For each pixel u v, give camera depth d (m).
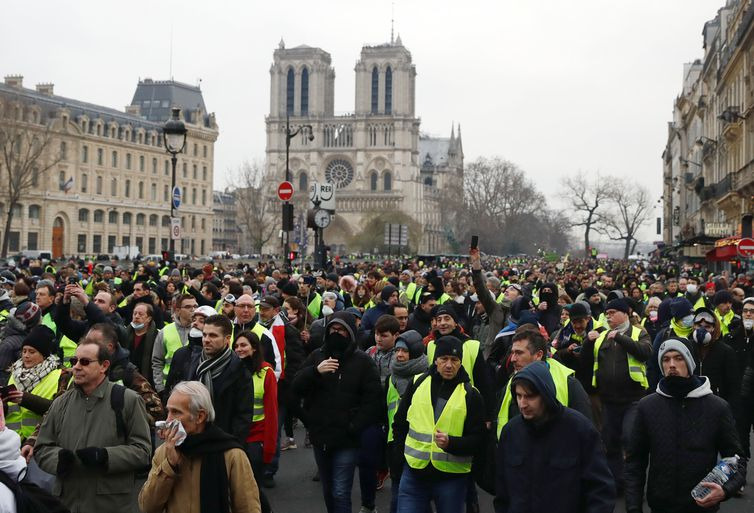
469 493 13.02
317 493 15.21
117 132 151.25
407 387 11.24
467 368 12.02
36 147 119.31
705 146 91.62
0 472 6.40
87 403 9.75
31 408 11.21
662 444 9.30
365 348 18.47
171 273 31.56
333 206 39.19
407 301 27.11
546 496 8.25
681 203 135.00
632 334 14.90
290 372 15.95
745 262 47.62
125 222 153.75
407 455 10.61
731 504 14.66
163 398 14.75
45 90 143.00
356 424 12.09
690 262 76.25
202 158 175.50
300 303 18.92
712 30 106.94
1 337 16.52
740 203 67.31
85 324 15.43
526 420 8.45
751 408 14.98
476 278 16.89
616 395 14.77
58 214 137.88
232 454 8.12
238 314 14.20
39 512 6.51
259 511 8.21
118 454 9.44
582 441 8.31
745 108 62.59
